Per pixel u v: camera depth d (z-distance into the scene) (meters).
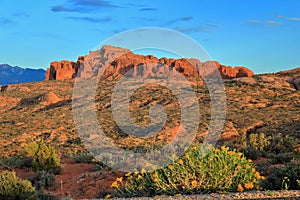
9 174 8.04
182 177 6.92
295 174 7.23
